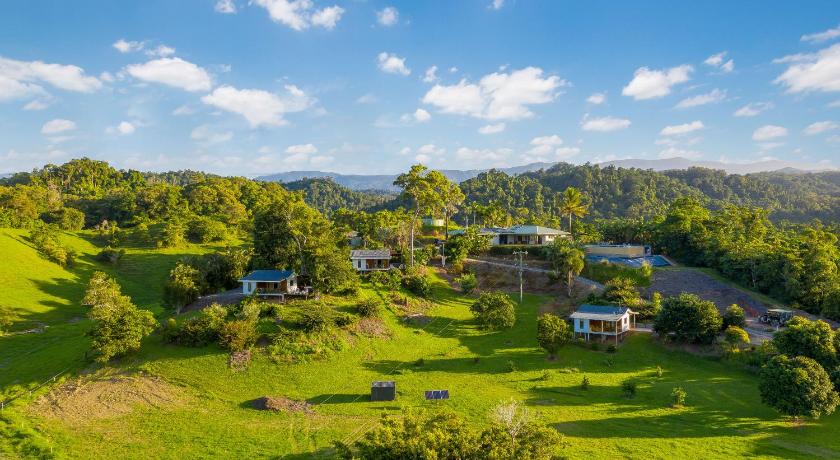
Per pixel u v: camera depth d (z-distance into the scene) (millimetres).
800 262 93625
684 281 104312
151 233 166750
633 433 49156
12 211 159500
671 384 63938
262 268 91938
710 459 43562
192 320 68625
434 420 36344
